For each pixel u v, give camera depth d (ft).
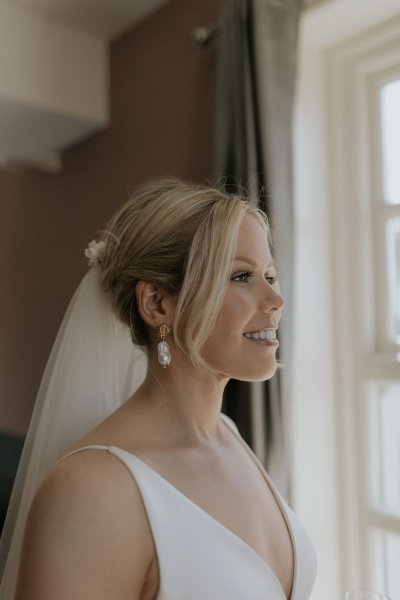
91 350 4.16
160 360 3.73
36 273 11.60
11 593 3.85
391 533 6.86
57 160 11.30
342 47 7.23
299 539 3.96
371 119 7.19
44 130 10.32
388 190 7.09
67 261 10.89
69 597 2.91
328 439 7.23
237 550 3.40
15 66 9.15
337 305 7.33
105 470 3.25
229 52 7.17
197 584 3.25
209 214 3.70
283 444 6.45
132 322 3.97
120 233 4.00
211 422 3.91
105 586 3.04
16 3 9.14
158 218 3.80
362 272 7.16
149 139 9.18
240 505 3.68
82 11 9.27
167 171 8.80
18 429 11.72
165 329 3.76
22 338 11.82
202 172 8.20
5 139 10.75
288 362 6.39
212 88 8.07
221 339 3.62
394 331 7.02
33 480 4.04
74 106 9.69
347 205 7.30
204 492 3.55
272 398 6.48
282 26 6.63
